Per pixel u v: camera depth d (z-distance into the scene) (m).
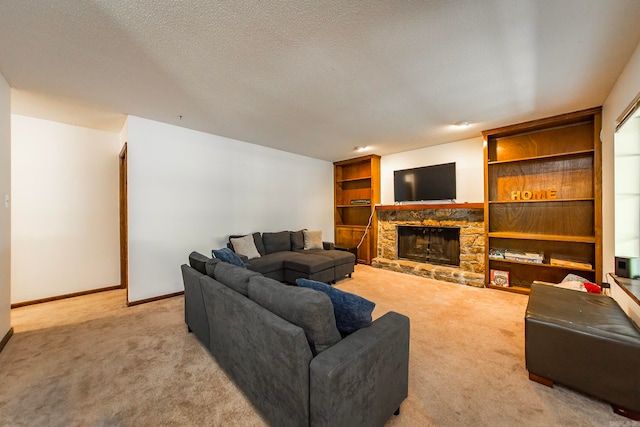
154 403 1.52
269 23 1.55
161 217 3.39
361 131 3.74
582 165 3.20
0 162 2.10
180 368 1.86
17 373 1.80
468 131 3.73
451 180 4.32
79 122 3.35
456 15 1.48
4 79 2.17
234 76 2.17
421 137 4.07
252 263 3.58
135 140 3.16
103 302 3.24
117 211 3.83
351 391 1.12
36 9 1.41
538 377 1.70
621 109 2.15
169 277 3.46
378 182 5.43
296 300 1.26
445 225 4.36
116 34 1.64
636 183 2.26
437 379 1.73
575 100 2.66
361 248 5.49
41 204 3.26
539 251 3.50
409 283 3.98
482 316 2.72
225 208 4.07
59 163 3.38
